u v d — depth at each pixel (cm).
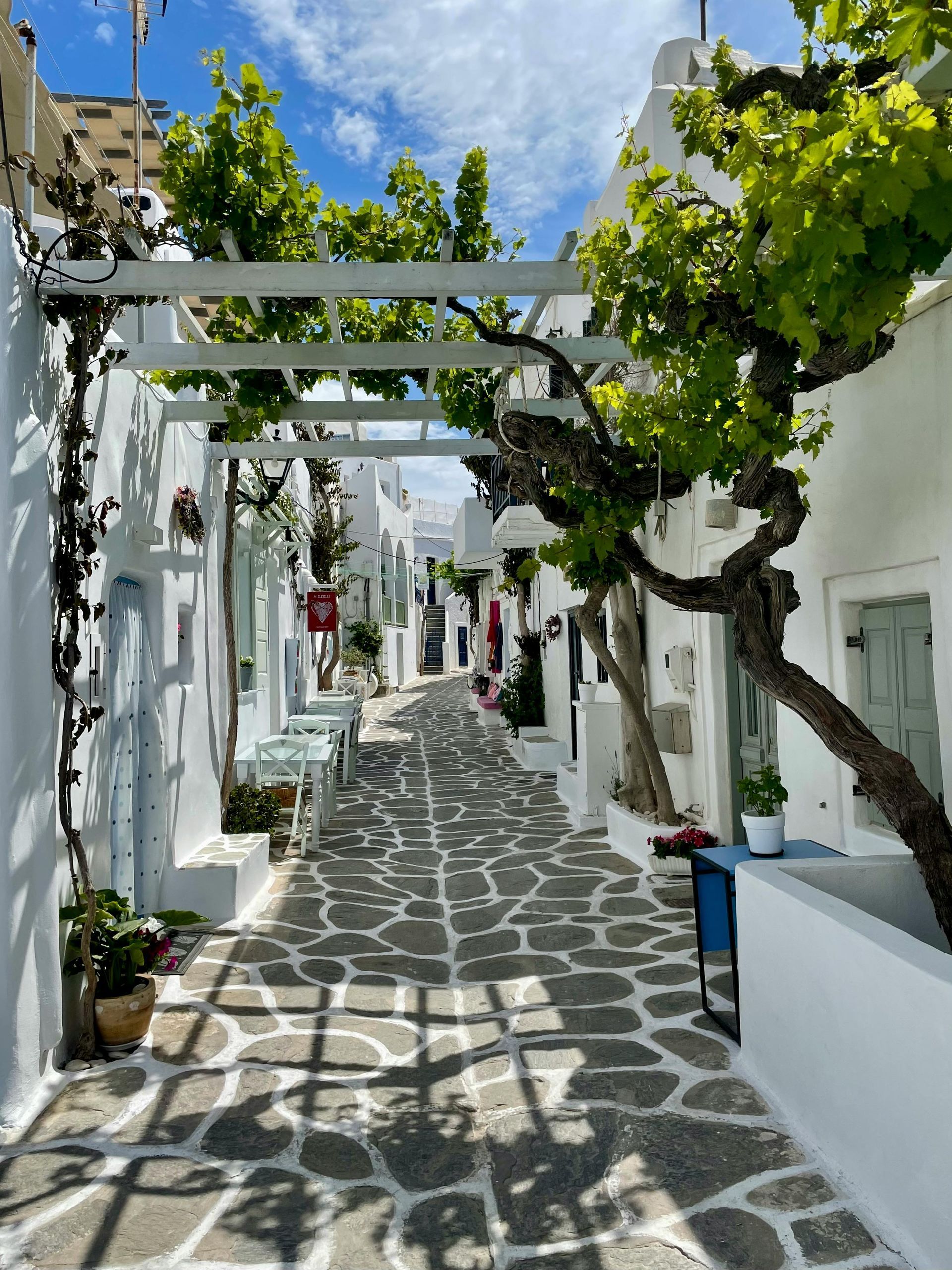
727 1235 267
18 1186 300
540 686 1563
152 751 583
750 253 297
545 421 474
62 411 407
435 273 411
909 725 453
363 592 2933
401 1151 322
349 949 552
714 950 494
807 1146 313
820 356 345
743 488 385
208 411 589
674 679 759
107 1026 398
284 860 798
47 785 368
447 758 1510
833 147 241
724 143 374
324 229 396
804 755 545
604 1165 309
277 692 1173
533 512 1134
